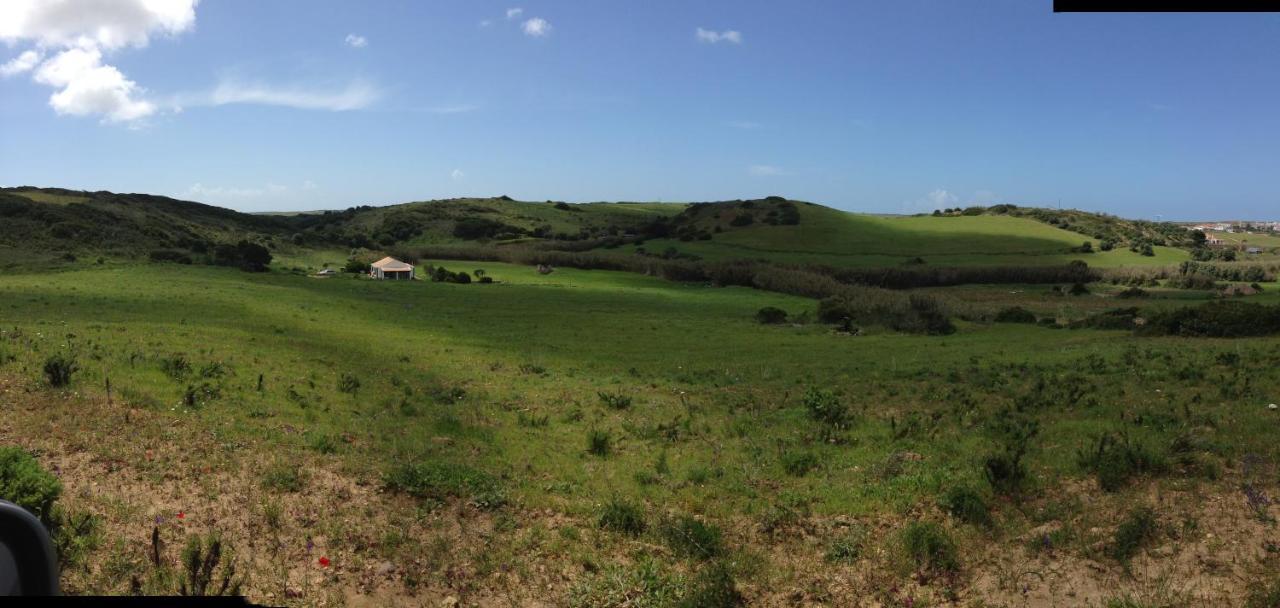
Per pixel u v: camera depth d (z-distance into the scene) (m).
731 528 10.04
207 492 10.27
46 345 22.69
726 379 28.03
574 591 7.75
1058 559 8.05
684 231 147.25
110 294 51.72
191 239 110.69
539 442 16.14
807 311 66.94
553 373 29.48
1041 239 124.12
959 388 23.06
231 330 34.06
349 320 47.91
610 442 16.22
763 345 43.62
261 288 65.56
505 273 109.00
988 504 10.16
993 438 14.73
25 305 42.31
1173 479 10.20
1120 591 7.09
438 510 10.46
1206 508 8.88
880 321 55.88
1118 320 51.38
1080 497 10.03
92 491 9.84
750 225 148.62
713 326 56.41
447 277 96.44
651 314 65.06
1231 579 7.02
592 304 72.50
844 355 37.25
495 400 22.11
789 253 119.88
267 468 11.70
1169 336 38.00
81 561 7.49
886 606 7.38
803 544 9.32
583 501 11.14
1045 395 19.50
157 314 41.16
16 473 7.97
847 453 14.55
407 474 11.55
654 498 11.52
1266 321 36.09
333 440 14.60
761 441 16.05
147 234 104.56
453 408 20.08
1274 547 7.54
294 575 7.84
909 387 24.19
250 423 15.48
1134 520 8.35
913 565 8.23
